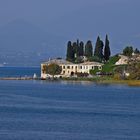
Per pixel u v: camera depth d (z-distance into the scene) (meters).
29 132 156.75
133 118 194.62
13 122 177.38
